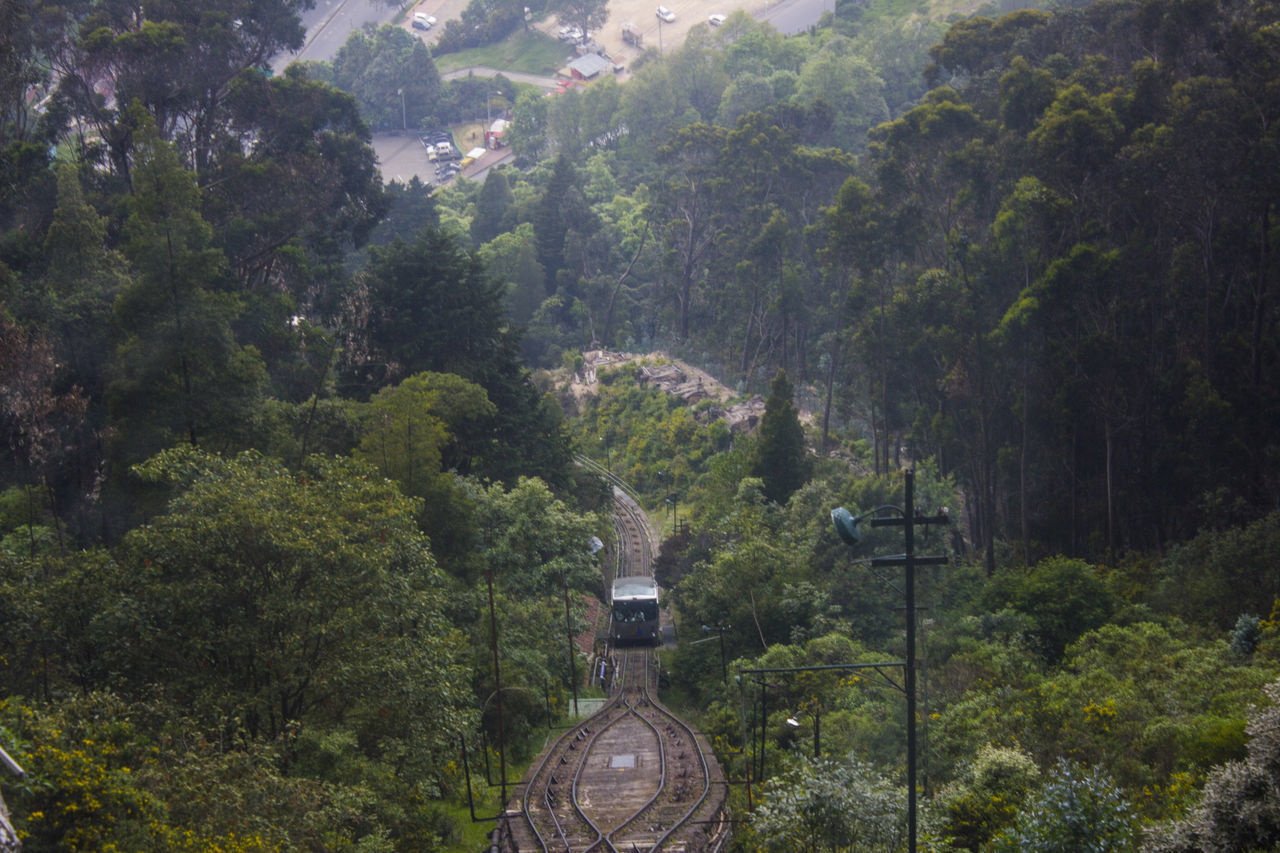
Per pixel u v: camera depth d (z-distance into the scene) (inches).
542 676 1854.1
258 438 1764.3
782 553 2333.9
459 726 1235.9
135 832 807.7
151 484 1594.5
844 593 2233.0
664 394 4439.0
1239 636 1547.7
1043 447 2613.2
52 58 3056.1
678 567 2972.4
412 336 2866.6
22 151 2723.9
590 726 1870.1
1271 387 2393.0
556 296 5851.4
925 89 7194.9
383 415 2038.6
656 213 5339.6
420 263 2925.7
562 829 1323.8
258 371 1721.2
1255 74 2652.6
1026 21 3853.3
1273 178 2395.4
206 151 3294.8
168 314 1643.7
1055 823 864.9
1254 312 2479.1
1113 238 2751.0
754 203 4842.5
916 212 3129.9
